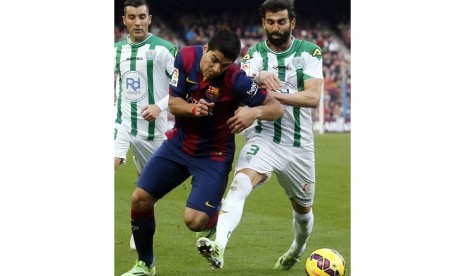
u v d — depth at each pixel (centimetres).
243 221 996
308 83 686
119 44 835
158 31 2936
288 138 694
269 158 683
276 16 676
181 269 720
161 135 840
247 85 621
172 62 827
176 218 1005
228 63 603
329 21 2962
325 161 1644
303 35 2952
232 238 877
